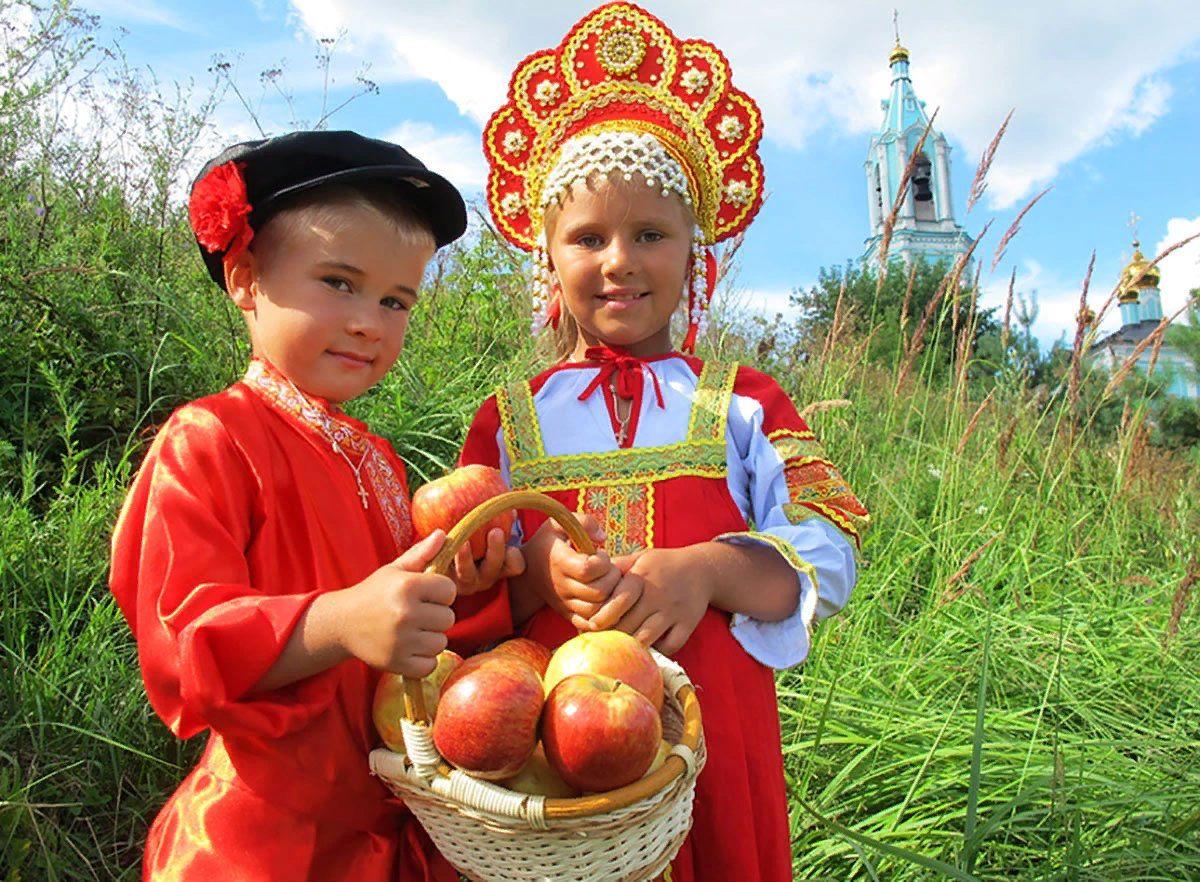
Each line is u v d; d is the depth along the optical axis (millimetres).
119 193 4488
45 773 2236
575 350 2236
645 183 1969
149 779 2334
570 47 2193
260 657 1314
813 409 3598
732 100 2213
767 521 1935
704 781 1711
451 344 4566
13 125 4160
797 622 1860
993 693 3389
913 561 4062
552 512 1552
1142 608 3881
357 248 1588
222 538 1421
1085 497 4816
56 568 2680
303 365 1610
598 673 1463
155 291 3848
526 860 1313
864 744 2838
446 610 1335
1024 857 2520
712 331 4543
